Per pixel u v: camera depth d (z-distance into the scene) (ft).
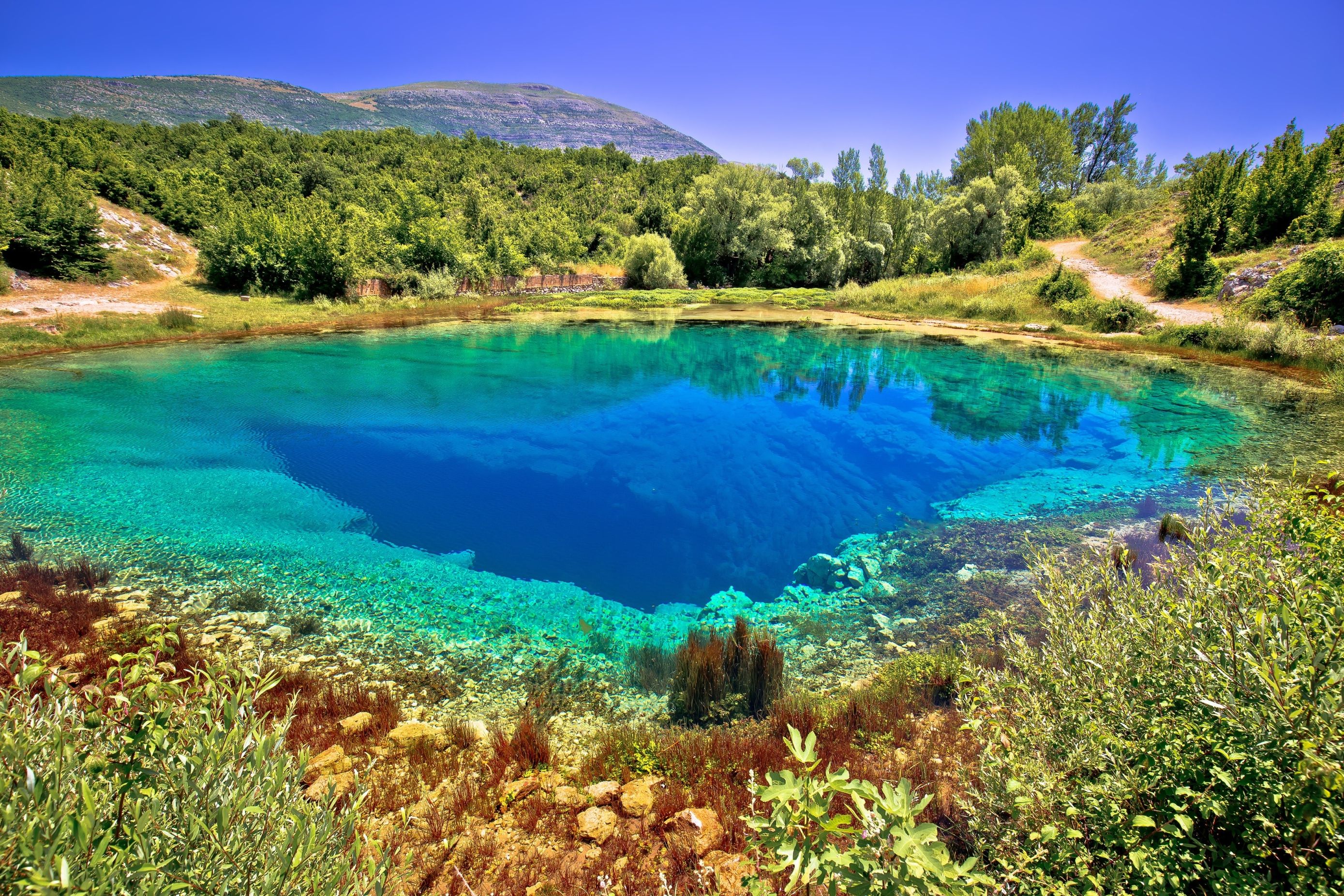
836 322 98.84
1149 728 7.92
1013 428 45.73
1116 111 218.79
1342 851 6.32
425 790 13.23
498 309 108.99
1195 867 6.83
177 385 53.88
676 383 61.26
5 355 61.16
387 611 23.00
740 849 11.28
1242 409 46.68
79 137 154.71
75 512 29.14
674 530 31.40
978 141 189.67
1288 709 6.21
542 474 38.14
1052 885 7.14
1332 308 62.49
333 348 73.10
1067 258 126.00
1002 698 10.59
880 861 5.61
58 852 4.68
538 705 18.10
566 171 252.42
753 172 146.61
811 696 18.04
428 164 223.10
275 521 30.09
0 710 5.77
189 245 126.11
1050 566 11.60
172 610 22.03
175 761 5.83
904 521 31.27
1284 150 96.99
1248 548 8.89
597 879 10.37
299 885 5.90
